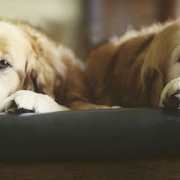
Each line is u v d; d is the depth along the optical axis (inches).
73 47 60.1
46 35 54.6
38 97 37.6
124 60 50.6
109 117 32.4
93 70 53.6
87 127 31.9
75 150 31.9
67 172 33.1
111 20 63.9
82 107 46.6
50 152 32.1
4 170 33.2
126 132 31.8
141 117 32.4
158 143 32.1
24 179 33.2
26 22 57.6
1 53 42.4
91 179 33.2
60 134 31.9
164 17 64.6
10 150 32.2
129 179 33.2
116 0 64.2
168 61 42.5
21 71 43.8
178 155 32.9
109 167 33.1
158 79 42.7
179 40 42.8
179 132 32.0
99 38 62.3
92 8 63.7
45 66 46.7
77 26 62.6
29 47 46.3
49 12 61.9
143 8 64.5
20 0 61.5
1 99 40.4
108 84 50.8
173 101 33.5
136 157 32.7
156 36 47.6
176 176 33.2
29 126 32.2
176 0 64.4
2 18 54.9
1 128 32.3
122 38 56.7
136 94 46.1
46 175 33.1
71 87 49.5
